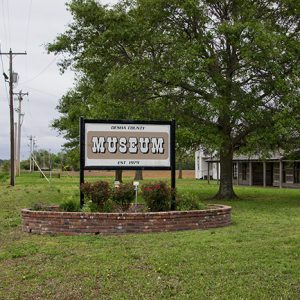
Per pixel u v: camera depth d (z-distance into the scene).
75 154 42.97
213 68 22.25
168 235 11.40
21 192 29.94
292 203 22.03
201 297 6.82
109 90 22.67
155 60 22.42
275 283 7.29
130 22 22.91
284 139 23.12
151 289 7.23
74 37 24.97
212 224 12.77
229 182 25.16
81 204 13.12
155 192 13.05
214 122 22.31
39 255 9.53
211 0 22.52
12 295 7.29
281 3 22.48
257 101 21.52
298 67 20.50
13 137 41.16
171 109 22.41
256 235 11.28
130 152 13.66
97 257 9.04
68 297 7.12
